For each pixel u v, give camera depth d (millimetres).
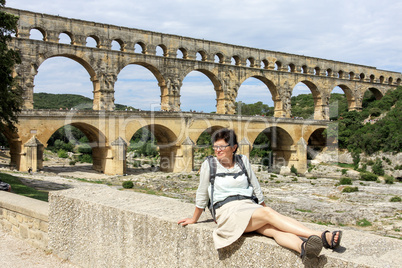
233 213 7031
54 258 11461
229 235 7047
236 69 84875
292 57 93438
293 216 35656
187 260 7922
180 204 9680
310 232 6305
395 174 80188
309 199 46344
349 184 62875
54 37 63594
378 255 6020
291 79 92562
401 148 83750
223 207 7258
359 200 44938
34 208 12992
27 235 13172
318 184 63812
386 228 31500
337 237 6039
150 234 8664
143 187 54875
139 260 8938
